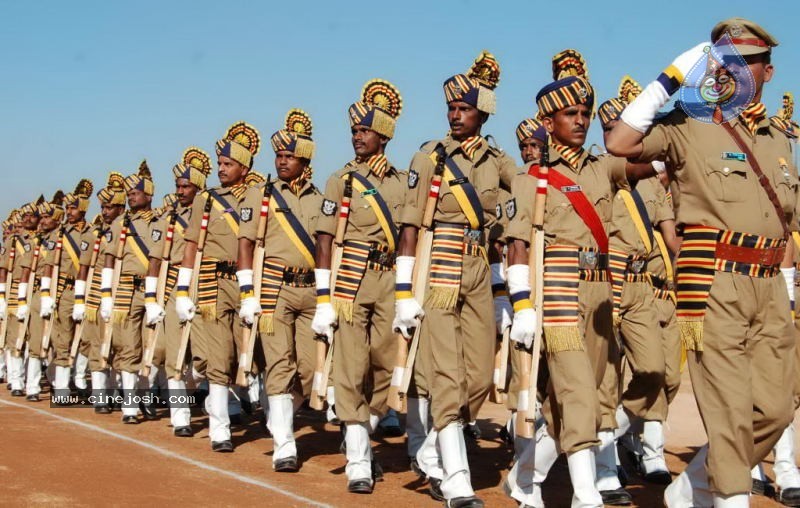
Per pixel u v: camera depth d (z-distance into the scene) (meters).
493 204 7.44
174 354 10.61
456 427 6.98
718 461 5.68
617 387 7.37
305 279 8.76
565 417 6.23
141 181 12.51
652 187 8.44
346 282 7.95
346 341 7.89
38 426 10.62
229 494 7.30
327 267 8.05
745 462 5.69
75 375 13.80
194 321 9.94
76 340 13.02
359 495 7.51
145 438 10.20
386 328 7.99
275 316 8.68
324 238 8.07
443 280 7.10
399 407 7.12
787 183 5.83
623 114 5.70
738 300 5.64
